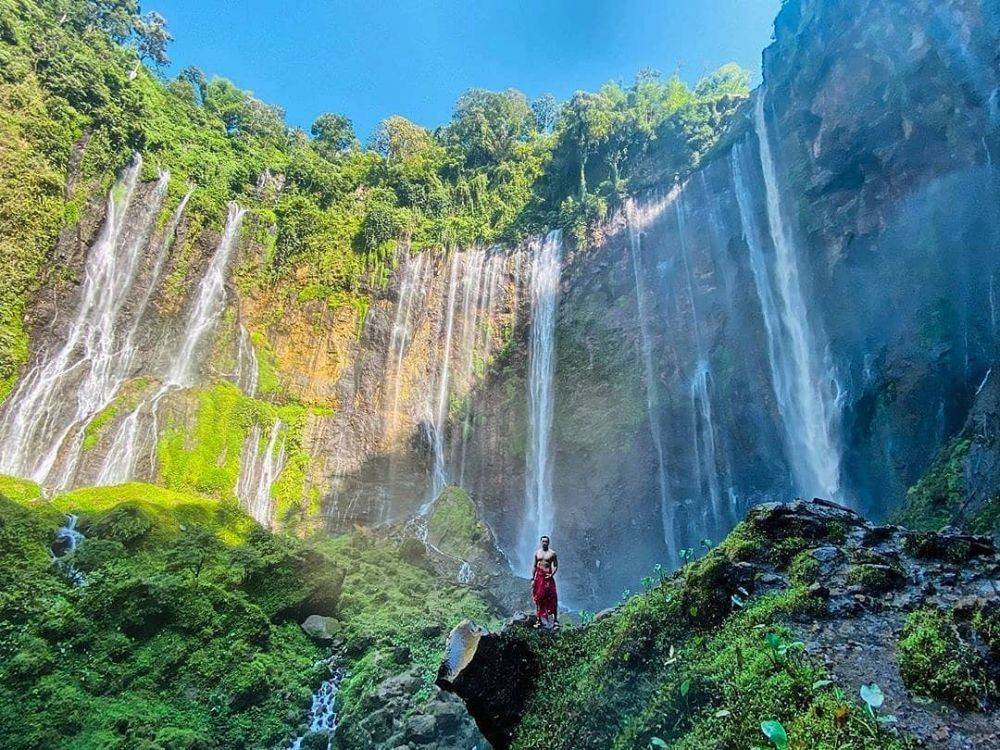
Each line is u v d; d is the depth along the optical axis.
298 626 16.19
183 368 31.34
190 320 32.56
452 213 44.25
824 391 23.47
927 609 5.06
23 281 27.36
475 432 35.00
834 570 5.88
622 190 35.19
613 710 5.98
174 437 26.64
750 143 28.97
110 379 28.75
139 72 41.47
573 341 33.75
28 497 18.05
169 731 11.41
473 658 6.93
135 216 32.38
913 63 20.89
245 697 12.97
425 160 48.34
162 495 19.91
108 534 16.25
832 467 23.09
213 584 15.09
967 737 3.80
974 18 18.94
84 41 37.16
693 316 29.41
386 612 17.41
